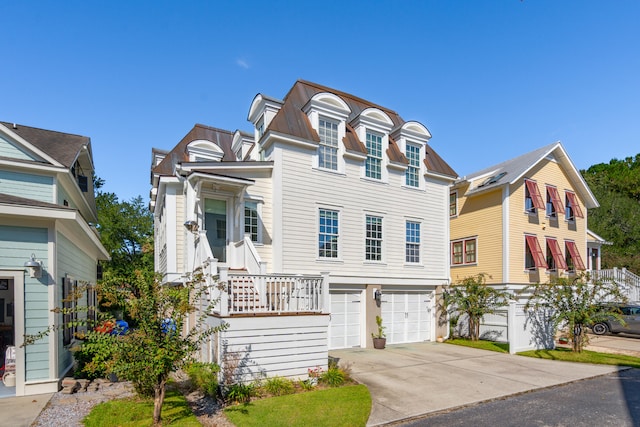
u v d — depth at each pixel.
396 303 14.84
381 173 14.83
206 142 14.65
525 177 19.19
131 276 6.11
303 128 13.02
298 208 12.66
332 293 13.27
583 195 21.86
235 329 7.65
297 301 8.55
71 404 7.12
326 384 8.24
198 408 6.83
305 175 12.90
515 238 18.33
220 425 5.96
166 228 12.47
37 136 12.18
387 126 14.95
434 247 16.03
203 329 8.97
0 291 12.53
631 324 16.72
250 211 12.19
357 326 13.69
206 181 11.00
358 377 9.16
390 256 14.66
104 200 30.97
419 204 15.75
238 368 7.57
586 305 12.48
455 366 10.46
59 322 8.38
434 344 14.55
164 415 6.25
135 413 6.30
